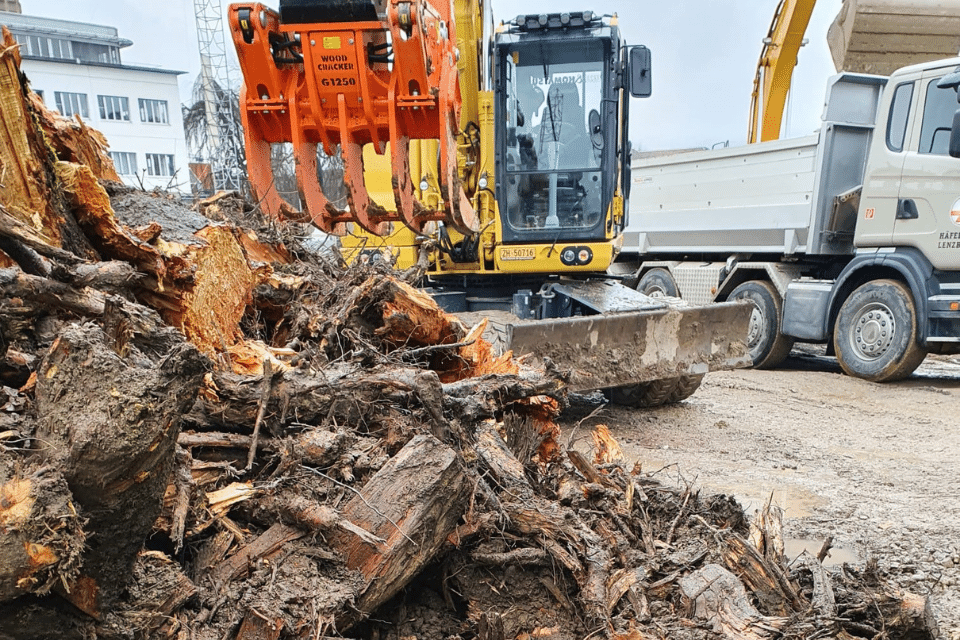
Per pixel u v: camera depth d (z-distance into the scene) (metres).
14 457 1.48
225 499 2.17
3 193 2.12
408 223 4.65
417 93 4.32
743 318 6.25
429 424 2.56
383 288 3.25
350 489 2.23
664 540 2.82
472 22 6.41
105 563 1.59
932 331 7.30
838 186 8.31
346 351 3.23
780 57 9.96
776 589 2.49
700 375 6.57
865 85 8.23
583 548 2.48
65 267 1.97
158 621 1.77
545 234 6.48
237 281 3.04
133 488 1.53
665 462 5.12
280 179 5.41
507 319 6.48
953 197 6.96
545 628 2.37
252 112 4.52
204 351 2.68
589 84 6.21
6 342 1.92
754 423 6.32
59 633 1.58
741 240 9.52
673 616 2.32
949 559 3.52
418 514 2.15
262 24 4.27
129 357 1.61
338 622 2.01
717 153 9.84
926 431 6.12
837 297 8.45
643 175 11.45
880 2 8.46
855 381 8.15
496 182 6.43
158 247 2.50
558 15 6.02
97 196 2.39
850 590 2.51
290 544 2.14
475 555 2.43
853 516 4.12
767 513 2.98
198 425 2.46
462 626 2.41
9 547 1.36
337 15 4.15
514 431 3.33
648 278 11.41
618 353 5.69
